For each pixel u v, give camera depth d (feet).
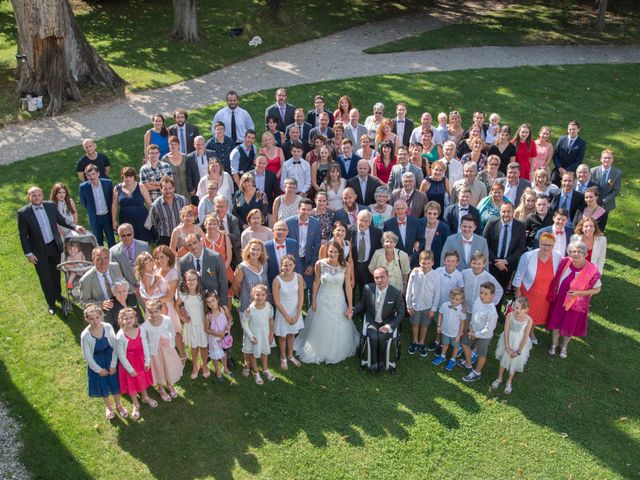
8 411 24.02
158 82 62.49
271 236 27.71
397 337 26.13
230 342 25.17
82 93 59.06
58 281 30.12
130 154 47.06
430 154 35.91
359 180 30.99
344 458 22.15
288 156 36.63
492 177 32.19
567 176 30.04
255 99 58.18
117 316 24.88
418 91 60.13
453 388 25.55
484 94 59.41
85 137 50.52
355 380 25.95
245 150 35.22
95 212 32.30
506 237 27.84
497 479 21.44
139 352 22.80
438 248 28.35
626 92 60.13
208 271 25.04
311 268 28.19
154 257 25.35
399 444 22.72
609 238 36.63
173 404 24.50
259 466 21.79
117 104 57.47
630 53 72.23
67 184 42.29
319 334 26.61
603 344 28.14
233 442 22.77
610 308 30.50
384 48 73.46
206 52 70.79
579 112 55.52
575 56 71.10
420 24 84.33
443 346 26.76
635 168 44.83
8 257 34.14
